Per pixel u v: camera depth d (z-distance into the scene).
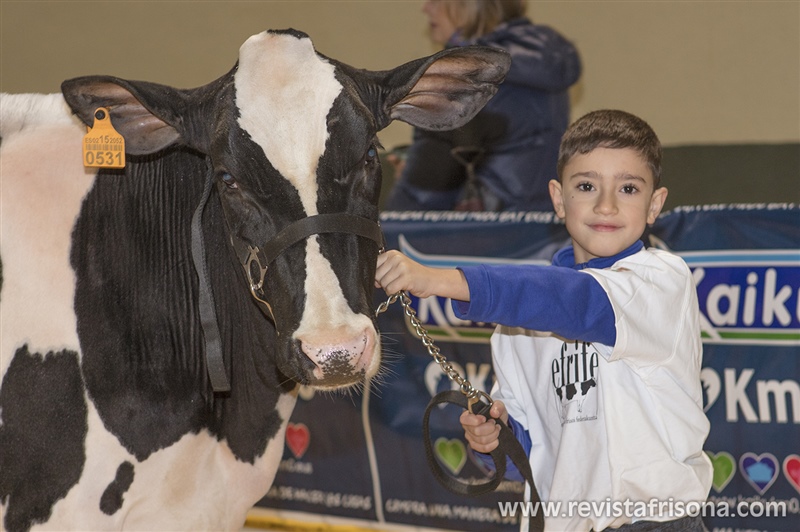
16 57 8.69
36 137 2.56
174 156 2.62
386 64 7.61
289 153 2.18
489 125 4.84
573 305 2.21
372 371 2.11
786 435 3.77
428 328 4.16
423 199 5.02
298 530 4.41
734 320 3.81
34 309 2.40
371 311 2.18
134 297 2.51
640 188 2.43
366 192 2.27
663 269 2.40
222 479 2.66
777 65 6.72
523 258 4.09
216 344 2.51
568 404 2.49
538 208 4.88
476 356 4.10
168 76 8.30
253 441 2.69
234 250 2.45
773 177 5.32
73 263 2.46
